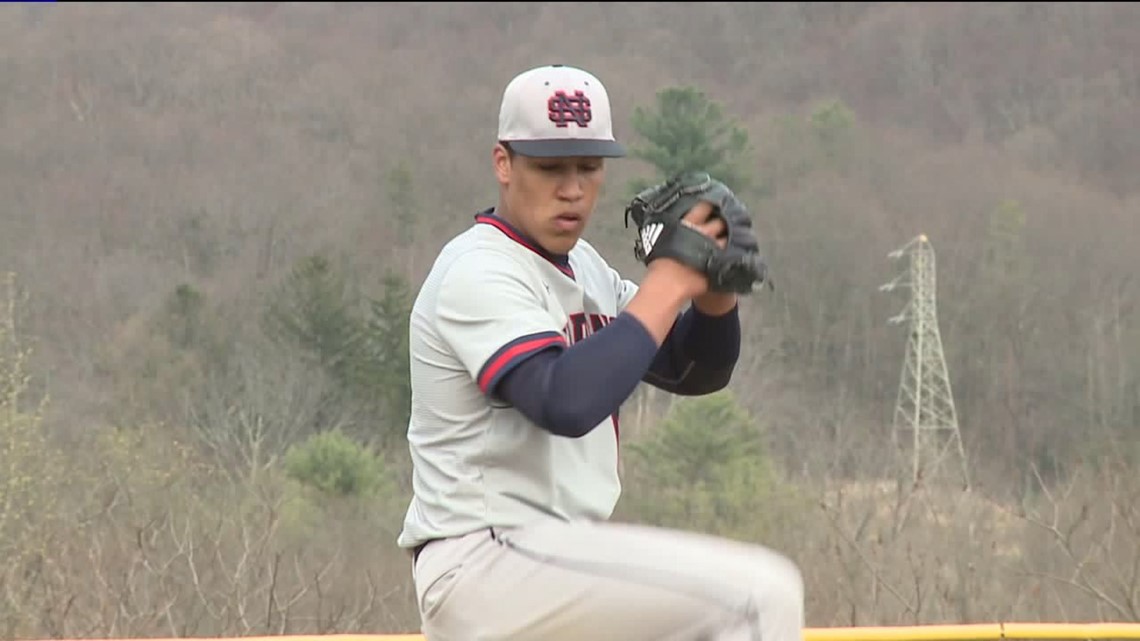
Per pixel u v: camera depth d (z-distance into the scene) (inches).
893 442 3257.9
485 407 404.8
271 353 4857.3
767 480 3041.3
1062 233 5949.8
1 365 1886.1
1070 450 4311.0
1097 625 754.8
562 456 409.7
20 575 1588.3
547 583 388.2
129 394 4429.1
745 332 5403.5
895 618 1728.6
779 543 2347.4
